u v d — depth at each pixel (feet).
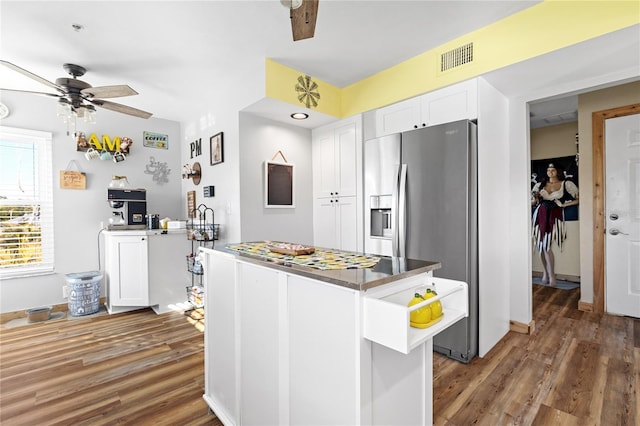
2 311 10.68
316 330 3.88
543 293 13.33
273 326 4.54
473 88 7.86
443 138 7.81
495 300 8.54
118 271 11.23
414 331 3.35
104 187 12.67
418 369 4.28
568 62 7.08
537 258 15.76
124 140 12.87
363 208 10.51
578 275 14.58
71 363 7.73
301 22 4.66
